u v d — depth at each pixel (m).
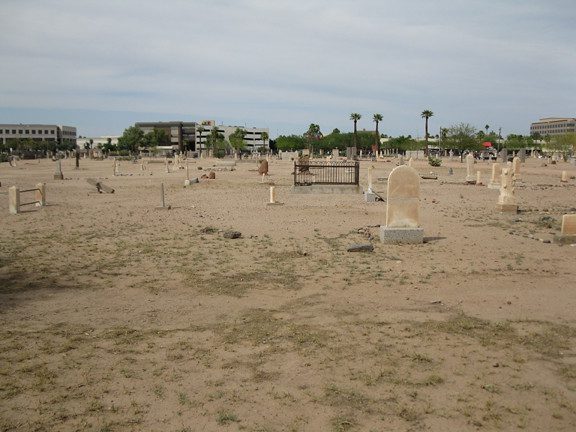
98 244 14.40
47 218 19.84
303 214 20.98
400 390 5.67
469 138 83.06
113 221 19.06
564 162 77.12
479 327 7.66
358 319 8.03
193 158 106.38
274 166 67.25
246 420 5.05
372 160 85.06
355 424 4.97
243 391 5.64
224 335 7.36
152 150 144.75
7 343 7.02
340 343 7.03
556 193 31.56
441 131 110.38
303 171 41.72
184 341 7.12
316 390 5.67
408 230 14.37
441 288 9.80
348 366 6.28
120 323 7.89
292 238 15.34
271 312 8.42
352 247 13.19
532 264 11.80
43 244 14.37
